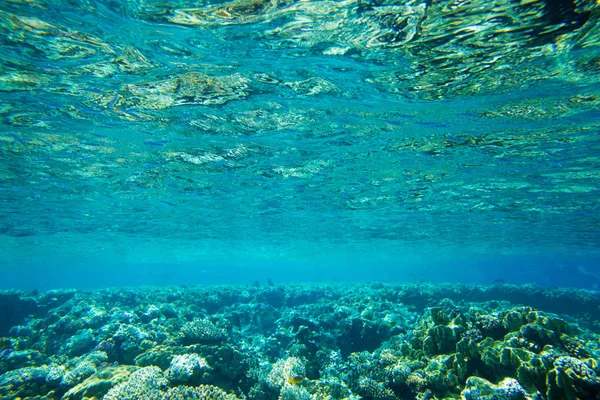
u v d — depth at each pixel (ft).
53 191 54.80
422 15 20.07
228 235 109.60
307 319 45.93
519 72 25.71
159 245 130.82
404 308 62.75
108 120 33.42
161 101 30.37
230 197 63.05
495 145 39.14
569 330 23.40
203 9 19.67
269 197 63.41
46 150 39.37
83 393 23.58
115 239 111.24
